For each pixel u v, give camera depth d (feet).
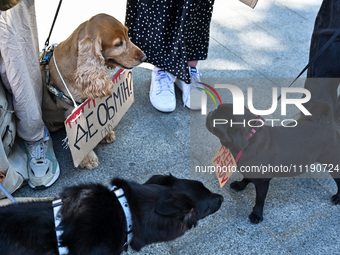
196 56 10.82
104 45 8.01
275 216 8.41
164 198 5.62
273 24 14.35
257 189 7.92
